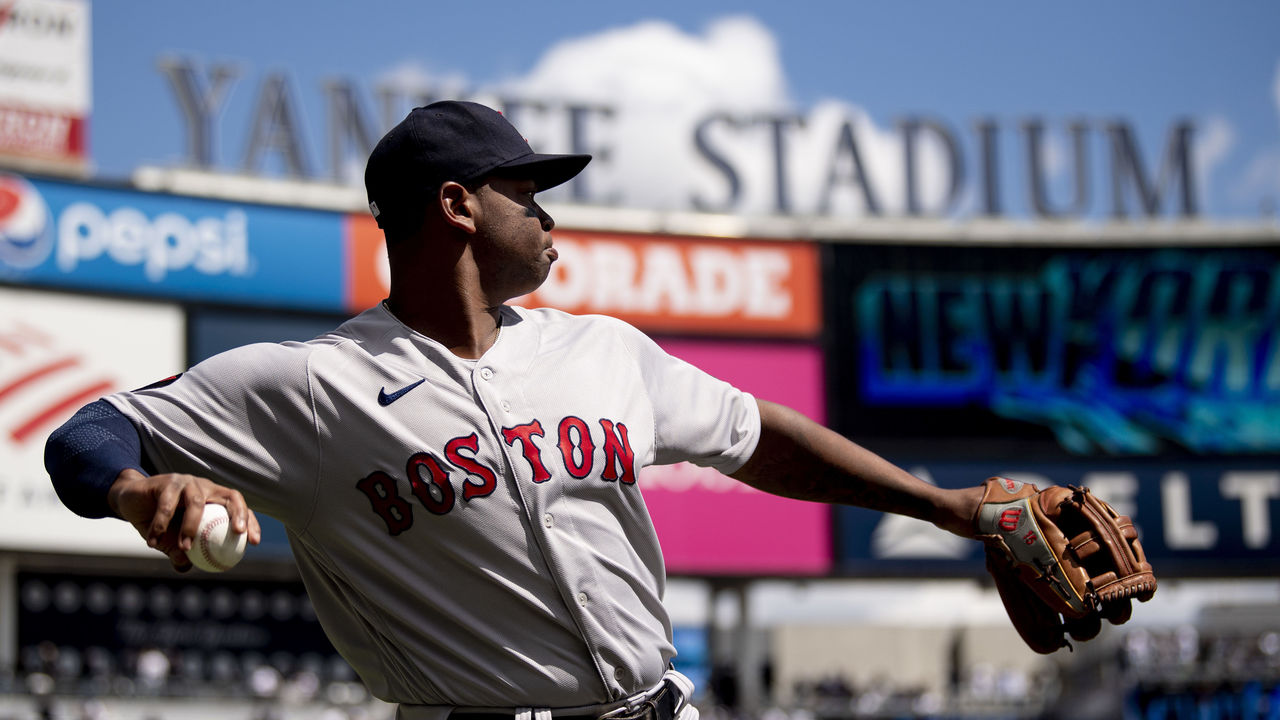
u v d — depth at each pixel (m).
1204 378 24.45
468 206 2.14
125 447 1.94
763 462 2.38
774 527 23.34
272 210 22.41
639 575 2.18
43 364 20.27
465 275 2.15
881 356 24.30
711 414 2.30
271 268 22.23
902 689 33.97
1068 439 24.16
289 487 2.07
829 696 26.78
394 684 2.17
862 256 24.64
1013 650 38.19
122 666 21.33
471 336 2.15
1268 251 24.73
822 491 2.40
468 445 2.05
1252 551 23.92
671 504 22.98
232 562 1.75
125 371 20.94
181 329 21.50
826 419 24.05
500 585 2.04
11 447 19.78
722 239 24.36
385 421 2.04
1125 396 24.34
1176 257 24.75
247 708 21.36
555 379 2.15
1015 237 24.81
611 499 2.14
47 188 20.73
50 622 21.06
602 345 2.26
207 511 1.72
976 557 23.75
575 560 2.06
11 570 20.56
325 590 2.21
